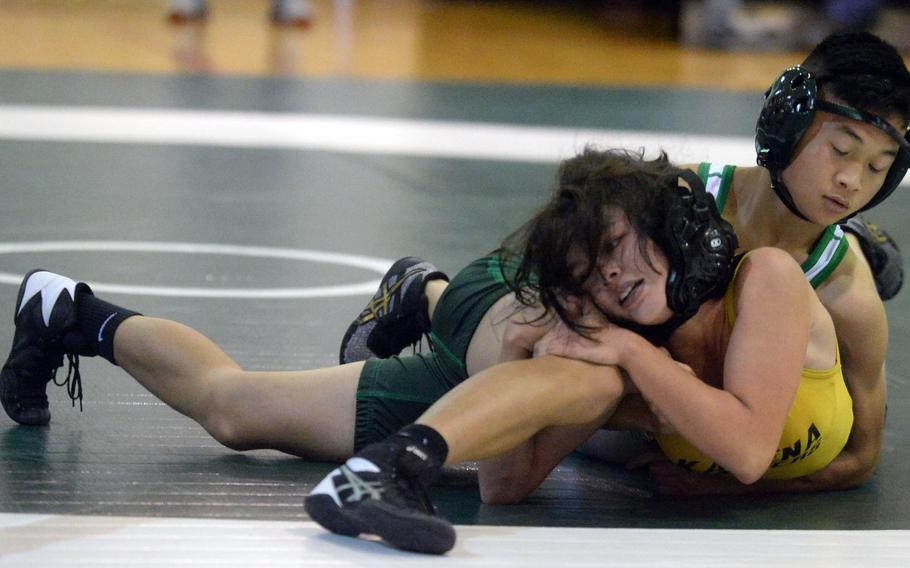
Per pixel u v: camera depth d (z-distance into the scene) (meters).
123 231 11.46
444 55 27.80
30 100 18.95
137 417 6.79
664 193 5.24
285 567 4.91
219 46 26.89
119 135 16.62
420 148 16.91
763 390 5.40
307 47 27.80
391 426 6.07
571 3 39.41
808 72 5.56
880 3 30.62
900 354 8.77
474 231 12.23
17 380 6.57
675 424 5.34
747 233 6.21
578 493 6.13
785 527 5.82
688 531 5.60
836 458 6.34
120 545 5.08
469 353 6.00
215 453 6.34
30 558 4.91
